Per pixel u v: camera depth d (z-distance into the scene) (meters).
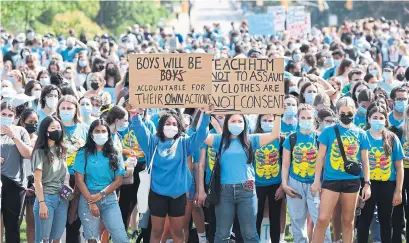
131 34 54.81
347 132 18.61
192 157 20.11
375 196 19.70
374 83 26.88
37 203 18.53
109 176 18.47
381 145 19.58
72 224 19.28
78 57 33.94
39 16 87.25
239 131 18.55
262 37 58.09
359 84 24.25
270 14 55.94
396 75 30.22
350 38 42.69
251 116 22.52
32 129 20.02
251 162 18.73
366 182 18.83
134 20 103.06
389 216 19.78
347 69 30.05
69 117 19.34
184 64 18.25
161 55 18.25
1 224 20.25
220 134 19.23
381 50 50.72
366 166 18.84
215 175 18.67
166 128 18.50
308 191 19.61
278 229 20.59
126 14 102.38
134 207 21.80
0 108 18.95
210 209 20.31
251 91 18.52
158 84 18.31
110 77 27.97
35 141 19.30
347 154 18.50
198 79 18.28
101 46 45.34
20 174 19.33
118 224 18.47
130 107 18.36
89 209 18.41
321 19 115.12
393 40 49.19
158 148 18.59
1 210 19.27
